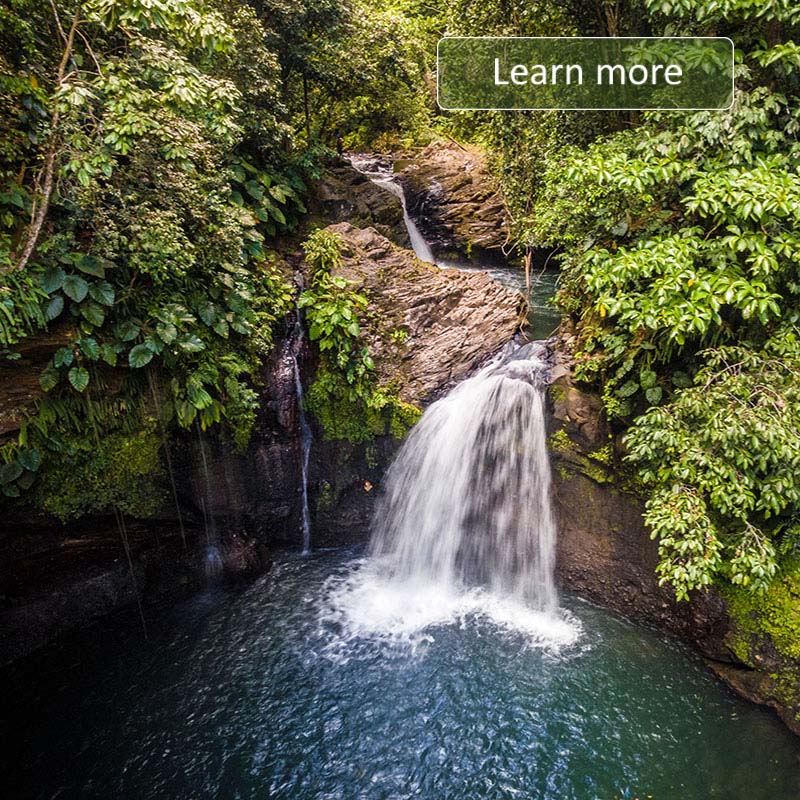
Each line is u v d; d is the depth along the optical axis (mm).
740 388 5035
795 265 5230
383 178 15641
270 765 5066
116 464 6621
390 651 6387
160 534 7293
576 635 6527
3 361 5680
